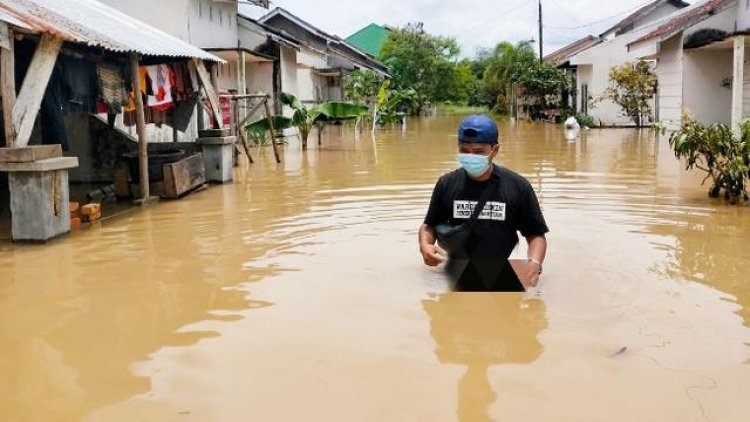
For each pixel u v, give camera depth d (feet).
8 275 18.94
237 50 70.44
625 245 21.11
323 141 77.66
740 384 11.09
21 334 14.12
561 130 92.84
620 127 96.68
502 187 16.66
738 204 29.01
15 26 22.20
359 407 10.45
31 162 22.71
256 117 77.41
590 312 14.74
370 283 17.12
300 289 16.78
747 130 29.81
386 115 101.86
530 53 166.20
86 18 31.04
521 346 12.84
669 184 35.91
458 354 12.49
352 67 129.39
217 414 10.31
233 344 13.20
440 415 10.16
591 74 103.35
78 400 10.94
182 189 34.09
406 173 43.11
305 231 24.09
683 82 72.02
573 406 10.39
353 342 13.14
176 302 16.06
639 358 12.21
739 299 15.65
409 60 182.09
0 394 11.25
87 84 30.01
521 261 16.87
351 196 32.94
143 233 24.75
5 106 22.75
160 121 42.86
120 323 14.66
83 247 22.50
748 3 65.21
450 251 16.97
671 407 10.32
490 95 178.09
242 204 31.32
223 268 19.13
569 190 33.96
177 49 37.63
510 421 9.97
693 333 13.47
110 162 40.91
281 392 11.03
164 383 11.48
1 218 29.30
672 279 17.29
